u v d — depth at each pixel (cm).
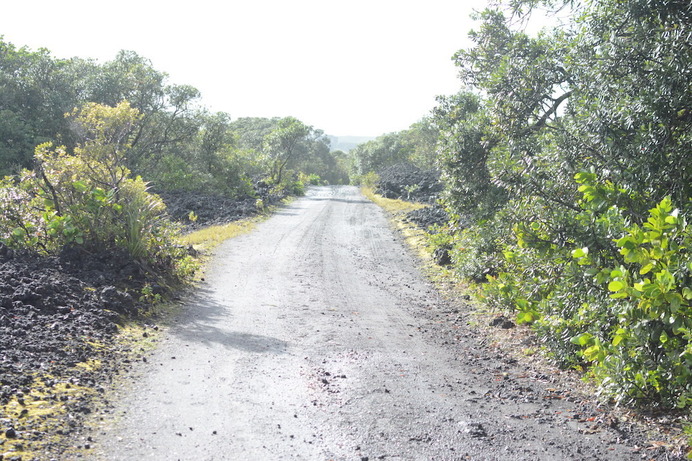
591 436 552
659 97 681
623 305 613
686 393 554
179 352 763
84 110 1270
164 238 1249
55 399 542
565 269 729
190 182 3744
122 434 495
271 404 601
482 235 1416
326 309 1134
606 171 737
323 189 5859
